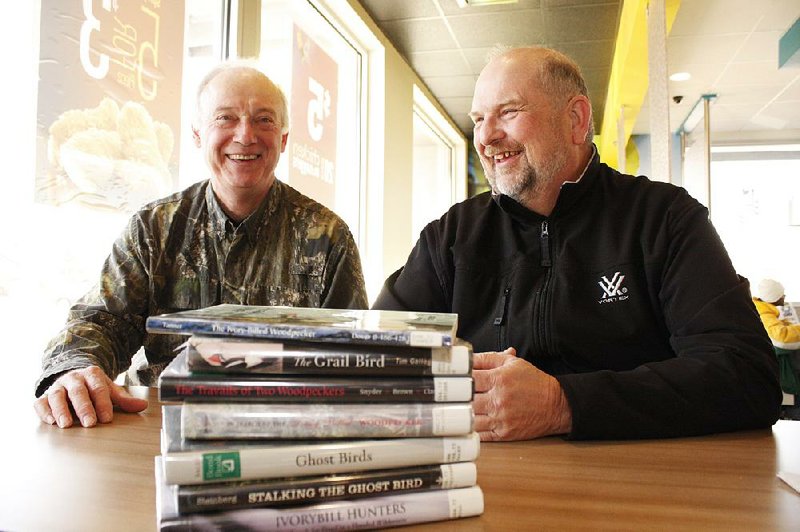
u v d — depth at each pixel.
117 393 0.92
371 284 4.28
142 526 0.46
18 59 1.59
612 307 1.18
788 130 6.60
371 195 4.30
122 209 1.95
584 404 0.75
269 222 1.65
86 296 1.49
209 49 2.53
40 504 0.51
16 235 1.58
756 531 0.46
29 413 0.93
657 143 2.77
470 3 3.84
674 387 0.80
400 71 4.66
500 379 0.77
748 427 0.85
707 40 4.28
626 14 3.68
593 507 0.51
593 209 1.26
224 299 1.59
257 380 0.44
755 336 0.93
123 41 1.97
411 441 0.46
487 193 1.46
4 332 1.54
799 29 3.94
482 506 0.47
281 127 1.70
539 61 1.29
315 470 0.44
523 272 1.27
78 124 1.78
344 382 0.45
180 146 2.25
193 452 0.42
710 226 1.15
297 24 3.43
